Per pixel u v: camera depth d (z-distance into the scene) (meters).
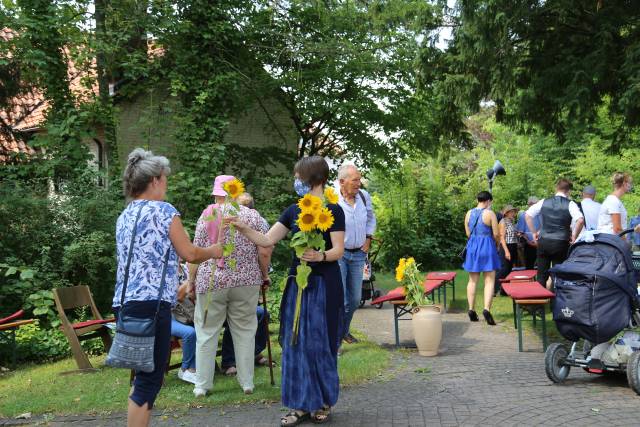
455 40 11.71
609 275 5.22
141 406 3.59
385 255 20.98
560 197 9.15
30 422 4.90
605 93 10.85
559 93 11.14
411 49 13.90
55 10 11.20
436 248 21.67
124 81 13.59
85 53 11.27
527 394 5.18
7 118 12.57
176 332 6.00
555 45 11.58
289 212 4.57
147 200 3.78
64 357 7.80
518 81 12.05
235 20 13.11
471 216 9.13
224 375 6.26
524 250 12.93
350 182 6.69
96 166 11.21
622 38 10.47
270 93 14.48
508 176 24.17
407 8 12.34
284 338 4.51
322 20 14.34
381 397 5.21
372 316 10.56
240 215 5.50
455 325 9.03
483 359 6.64
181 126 11.99
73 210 10.17
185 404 5.18
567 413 4.61
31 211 9.79
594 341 5.29
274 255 11.91
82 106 11.45
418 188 22.09
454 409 4.80
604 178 19.52
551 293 7.08
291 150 15.92
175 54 12.42
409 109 15.37
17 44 10.97
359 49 14.18
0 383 6.38
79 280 9.81
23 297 8.93
